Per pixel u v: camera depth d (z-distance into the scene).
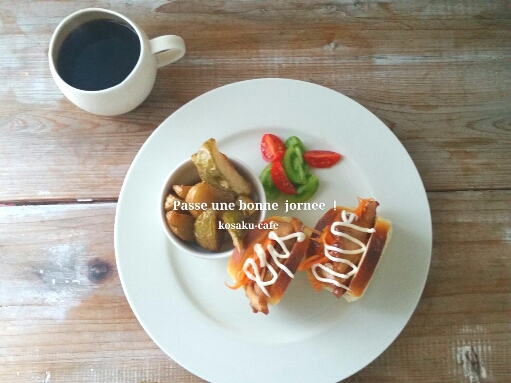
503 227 0.40
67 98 0.41
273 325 0.37
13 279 0.39
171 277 0.37
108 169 0.41
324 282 0.36
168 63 0.41
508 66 0.43
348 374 0.35
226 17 0.44
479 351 0.38
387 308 0.37
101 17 0.38
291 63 0.43
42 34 0.44
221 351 0.36
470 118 0.42
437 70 0.43
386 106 0.43
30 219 0.40
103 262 0.39
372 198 0.38
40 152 0.41
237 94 0.40
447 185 0.41
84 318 0.38
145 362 0.38
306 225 0.39
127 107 0.40
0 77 0.43
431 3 0.44
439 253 0.40
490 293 0.39
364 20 0.44
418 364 0.38
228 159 0.36
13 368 0.38
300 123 0.40
